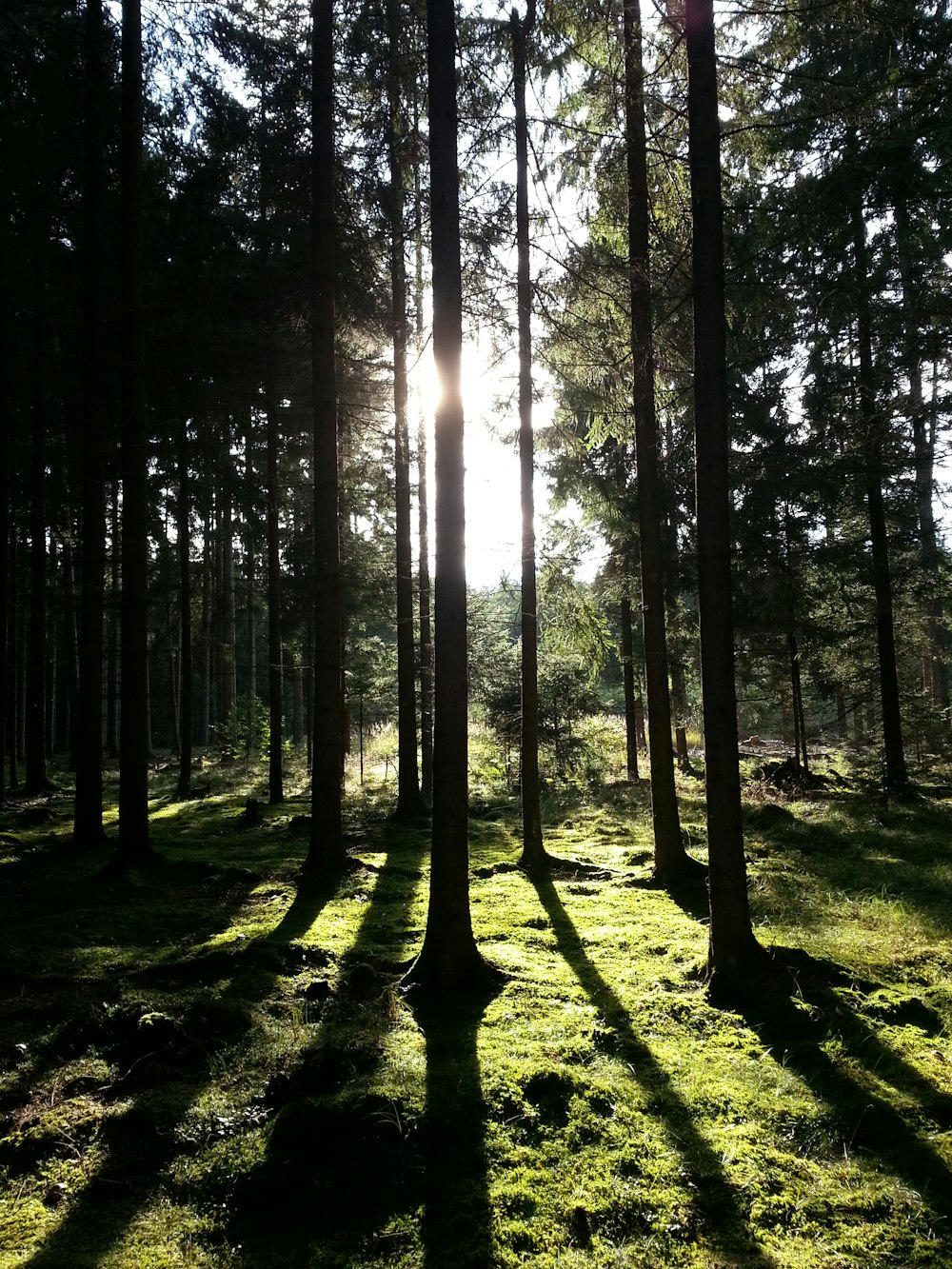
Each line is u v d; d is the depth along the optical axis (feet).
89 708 29.58
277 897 23.62
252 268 32.94
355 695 63.67
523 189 27.99
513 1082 12.28
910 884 24.27
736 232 27.07
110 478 37.35
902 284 35.47
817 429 39.65
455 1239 9.28
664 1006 15.46
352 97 28.60
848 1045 13.67
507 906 22.89
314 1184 10.19
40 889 23.86
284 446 54.13
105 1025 14.20
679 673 54.49
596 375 28.12
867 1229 9.39
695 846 32.17
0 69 28.35
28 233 31.63
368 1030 14.05
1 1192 10.19
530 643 28.55
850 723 90.63
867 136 20.47
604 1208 9.68
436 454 17.20
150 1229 9.48
